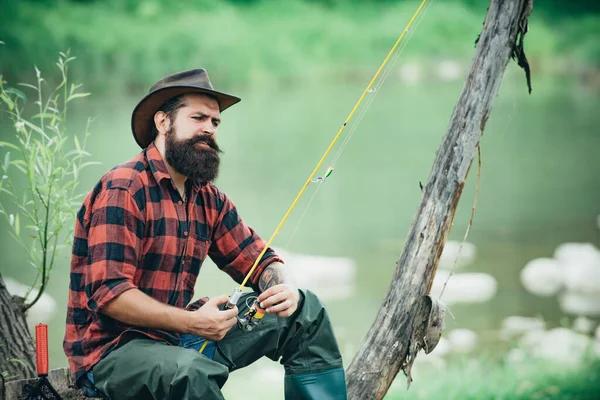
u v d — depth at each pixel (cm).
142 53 4653
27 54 4197
